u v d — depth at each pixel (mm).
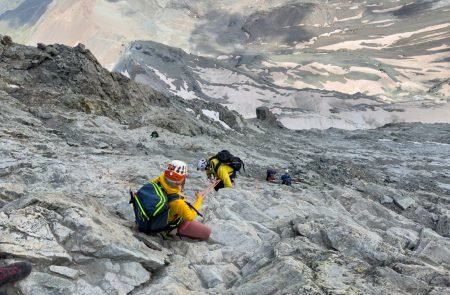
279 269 5000
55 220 4992
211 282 5352
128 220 6531
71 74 21656
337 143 47156
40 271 4438
